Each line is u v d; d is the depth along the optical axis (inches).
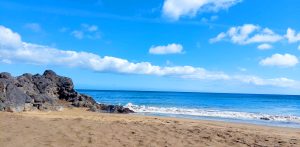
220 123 945.5
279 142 530.9
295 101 3774.6
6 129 481.1
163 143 458.6
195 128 632.4
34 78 1307.8
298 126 1056.2
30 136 444.8
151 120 855.7
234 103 2955.2
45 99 1069.1
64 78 1396.4
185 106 2118.6
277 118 1315.2
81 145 415.5
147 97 3900.1
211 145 468.8
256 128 836.0
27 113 865.5
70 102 1320.1
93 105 1323.8
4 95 900.6
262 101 3651.6
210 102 3063.5
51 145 403.5
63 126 535.2
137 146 430.9
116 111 1331.2
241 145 484.7
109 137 473.1
